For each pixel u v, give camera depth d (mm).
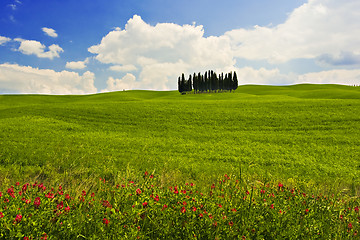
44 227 3434
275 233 3674
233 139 29578
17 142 22531
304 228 3822
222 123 39656
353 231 3863
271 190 5414
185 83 128625
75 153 17875
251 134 32250
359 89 132250
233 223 3715
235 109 50938
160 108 51875
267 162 19641
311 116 41625
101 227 3340
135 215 3627
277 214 4008
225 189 5164
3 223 3061
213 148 24516
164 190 4875
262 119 41500
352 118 38969
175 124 38812
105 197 4793
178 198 4242
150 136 30484
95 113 45219
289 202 4758
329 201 4941
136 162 16094
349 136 30438
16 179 8766
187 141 28094
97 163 14680
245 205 4254
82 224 3553
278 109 49188
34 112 43781
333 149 24859
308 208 4473
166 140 28250
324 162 20266
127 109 49938
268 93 123875
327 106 48844
